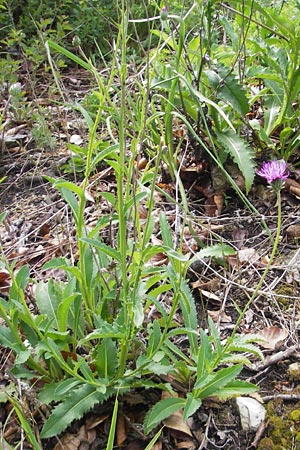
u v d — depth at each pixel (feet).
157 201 2.81
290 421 1.77
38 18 4.77
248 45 3.17
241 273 2.38
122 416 1.79
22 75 4.23
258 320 2.17
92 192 2.95
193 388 1.78
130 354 1.83
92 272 1.91
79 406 1.68
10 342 1.78
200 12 2.78
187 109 2.74
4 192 3.16
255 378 1.94
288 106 2.78
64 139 3.46
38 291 1.97
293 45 2.61
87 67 1.77
